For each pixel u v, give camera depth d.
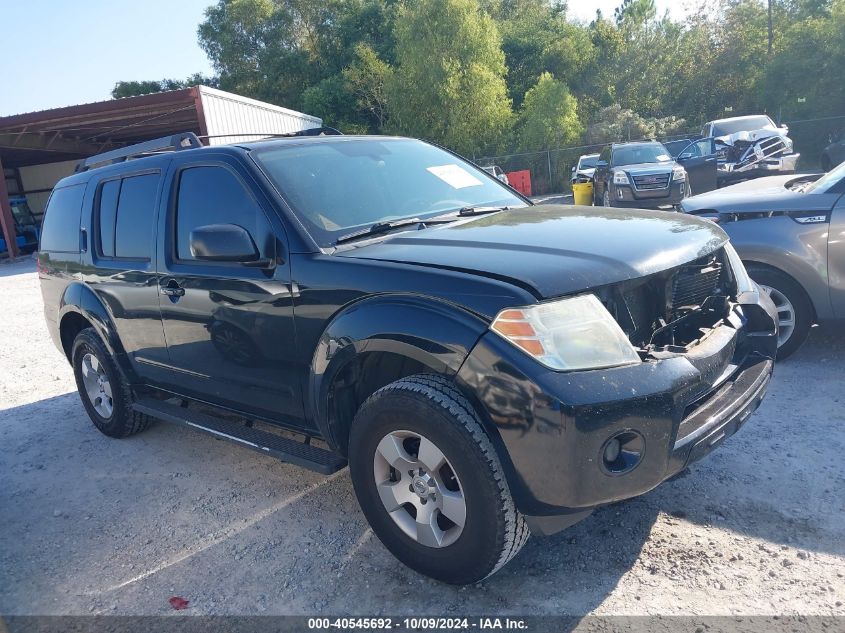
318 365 2.86
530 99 30.14
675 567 2.70
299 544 3.16
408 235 3.09
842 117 22.50
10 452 4.82
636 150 14.83
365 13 45.03
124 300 4.09
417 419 2.49
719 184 14.80
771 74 27.44
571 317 2.33
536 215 3.34
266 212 3.16
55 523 3.66
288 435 4.23
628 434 2.29
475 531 2.44
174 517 3.57
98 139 27.61
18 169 32.41
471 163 4.36
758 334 3.21
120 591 2.95
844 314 4.60
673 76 41.62
